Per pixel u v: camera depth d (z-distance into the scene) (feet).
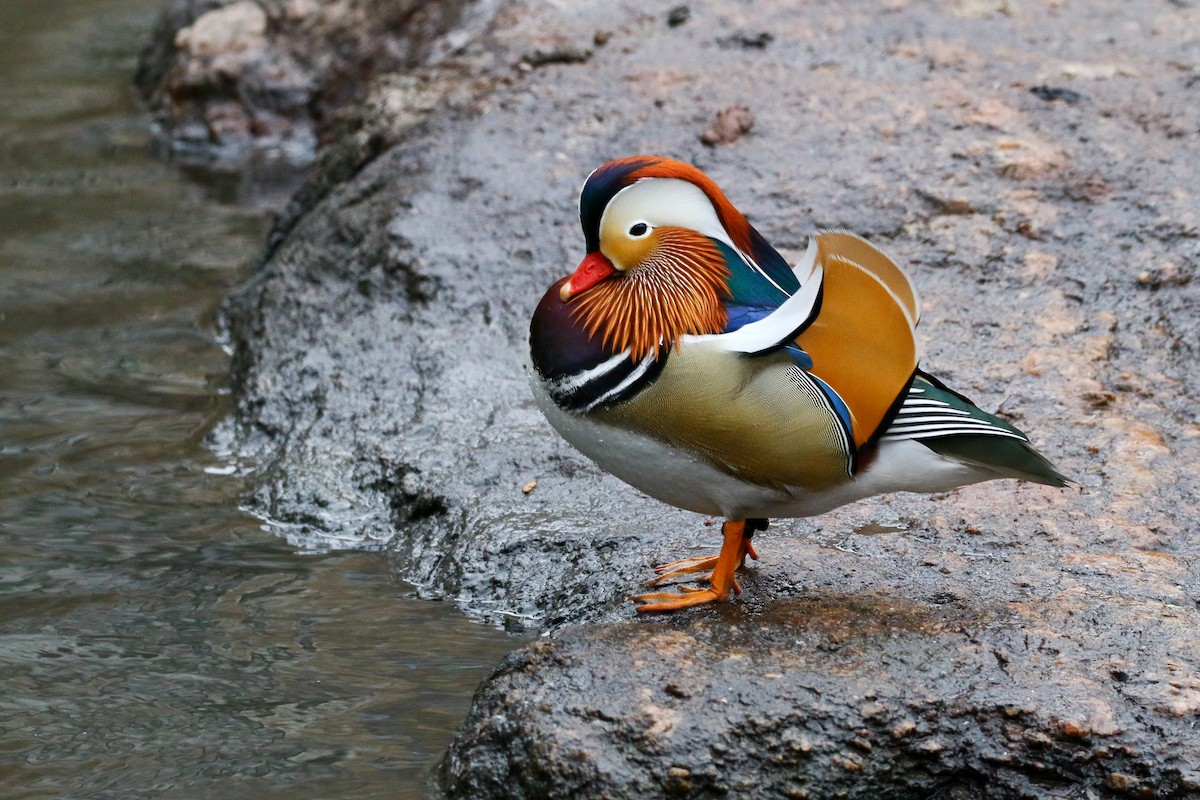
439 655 27.48
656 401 22.85
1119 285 38.09
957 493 30.09
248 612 29.25
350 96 62.03
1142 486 30.12
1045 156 42.50
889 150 43.09
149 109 66.49
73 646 27.71
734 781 21.75
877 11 51.83
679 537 29.30
